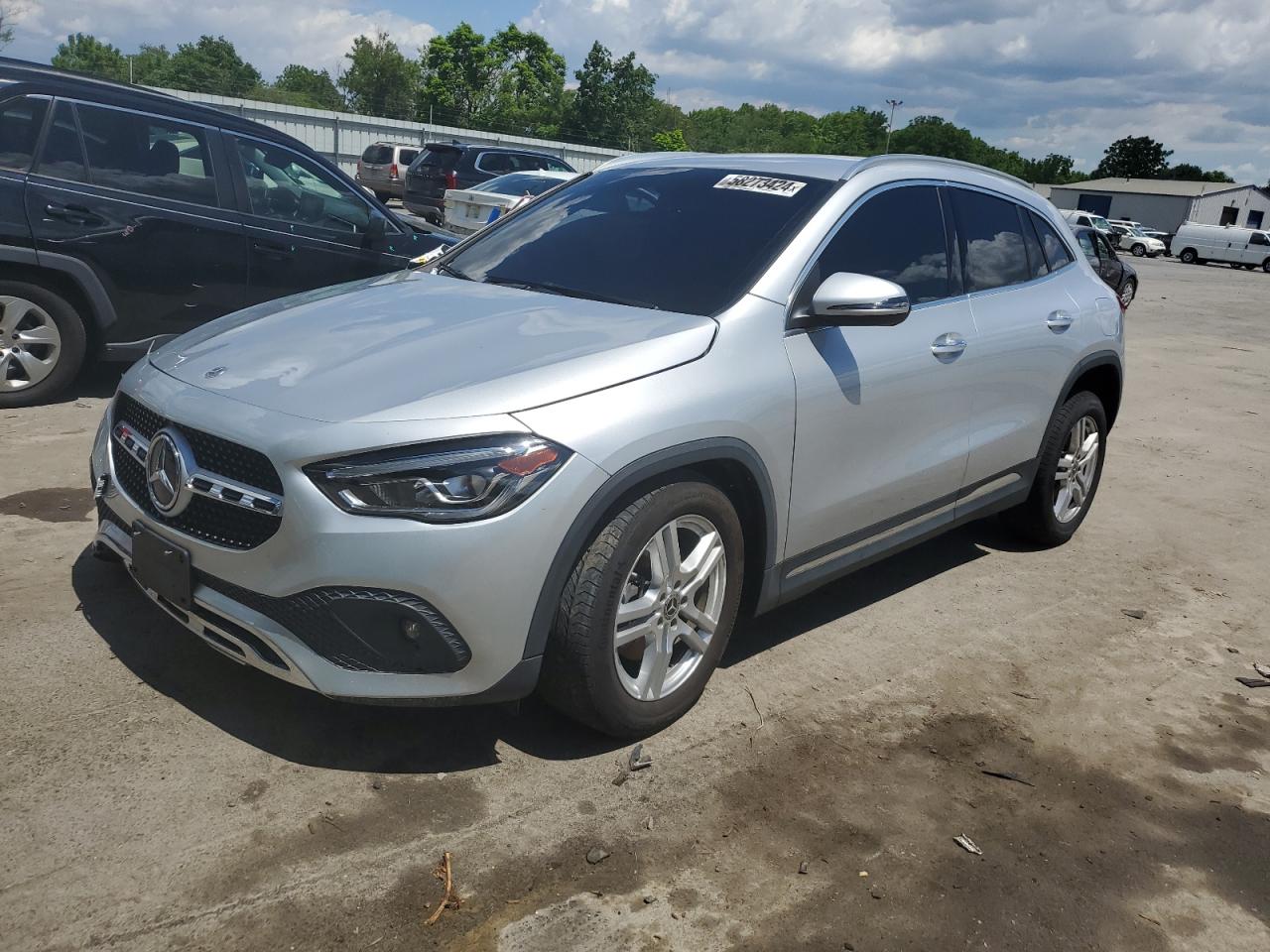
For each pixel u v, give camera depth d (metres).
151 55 102.75
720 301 3.32
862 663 3.84
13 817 2.55
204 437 2.77
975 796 3.06
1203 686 3.92
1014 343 4.37
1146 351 13.52
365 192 7.27
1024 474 4.77
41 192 5.90
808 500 3.47
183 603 2.81
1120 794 3.14
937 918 2.53
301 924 2.31
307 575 2.58
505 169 21.17
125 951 2.20
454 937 2.32
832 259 3.59
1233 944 2.55
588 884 2.53
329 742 3.00
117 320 6.30
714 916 2.46
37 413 6.05
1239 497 6.68
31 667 3.22
